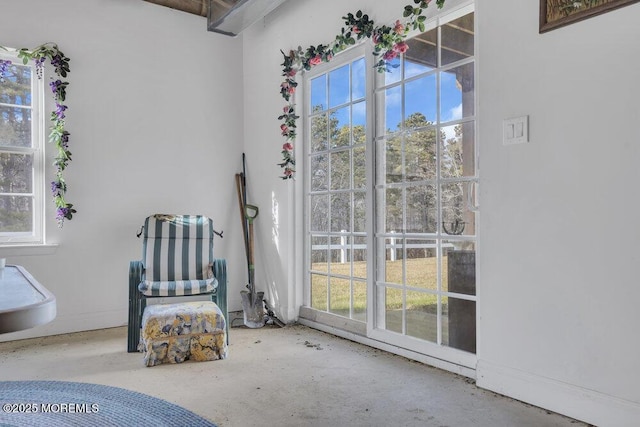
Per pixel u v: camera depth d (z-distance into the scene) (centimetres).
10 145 338
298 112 380
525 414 200
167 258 340
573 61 196
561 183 200
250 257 409
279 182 392
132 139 384
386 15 290
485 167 231
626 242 179
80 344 319
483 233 232
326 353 295
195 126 416
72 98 357
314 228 373
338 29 327
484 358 232
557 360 201
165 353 274
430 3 268
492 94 228
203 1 405
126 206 380
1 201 335
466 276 251
